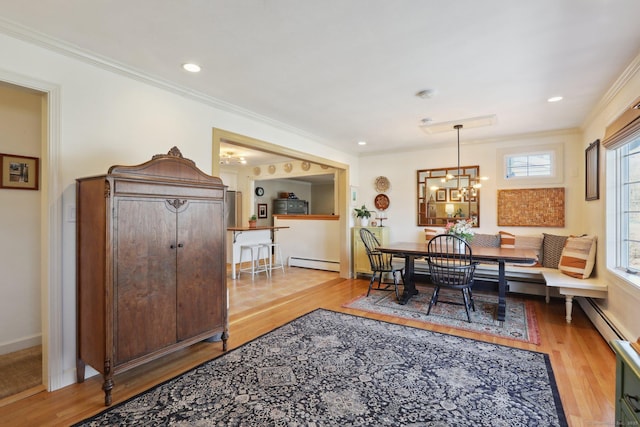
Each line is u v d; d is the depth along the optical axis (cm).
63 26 195
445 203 531
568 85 283
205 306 259
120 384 221
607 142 294
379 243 520
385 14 183
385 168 588
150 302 222
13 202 272
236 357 259
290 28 198
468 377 226
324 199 1113
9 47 195
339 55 232
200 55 233
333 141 505
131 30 200
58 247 216
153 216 224
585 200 405
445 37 207
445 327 326
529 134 459
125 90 254
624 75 255
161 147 278
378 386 215
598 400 198
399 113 367
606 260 312
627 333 252
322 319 350
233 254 566
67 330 221
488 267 441
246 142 365
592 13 179
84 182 218
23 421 182
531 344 283
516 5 173
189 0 170
